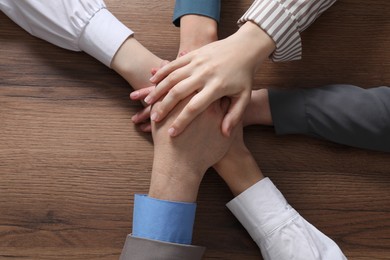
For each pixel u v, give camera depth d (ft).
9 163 2.85
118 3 2.98
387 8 3.01
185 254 2.50
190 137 2.58
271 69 2.96
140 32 2.97
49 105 2.89
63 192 2.84
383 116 2.69
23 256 2.79
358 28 3.00
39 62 2.92
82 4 2.77
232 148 2.72
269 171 2.89
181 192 2.57
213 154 2.64
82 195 2.84
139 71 2.79
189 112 2.49
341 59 2.98
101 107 2.90
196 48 2.78
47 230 2.81
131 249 2.50
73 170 2.85
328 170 2.89
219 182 2.87
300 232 2.64
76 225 2.81
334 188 2.88
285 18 2.58
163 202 2.52
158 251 2.48
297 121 2.77
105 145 2.87
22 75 2.91
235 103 2.58
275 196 2.69
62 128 2.88
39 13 2.80
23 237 2.80
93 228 2.82
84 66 2.92
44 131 2.87
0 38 2.94
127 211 2.83
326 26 3.00
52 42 2.89
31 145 2.86
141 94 2.75
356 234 2.85
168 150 2.58
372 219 2.86
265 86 2.95
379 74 2.97
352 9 3.01
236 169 2.73
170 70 2.61
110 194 2.84
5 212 2.81
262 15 2.57
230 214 2.85
